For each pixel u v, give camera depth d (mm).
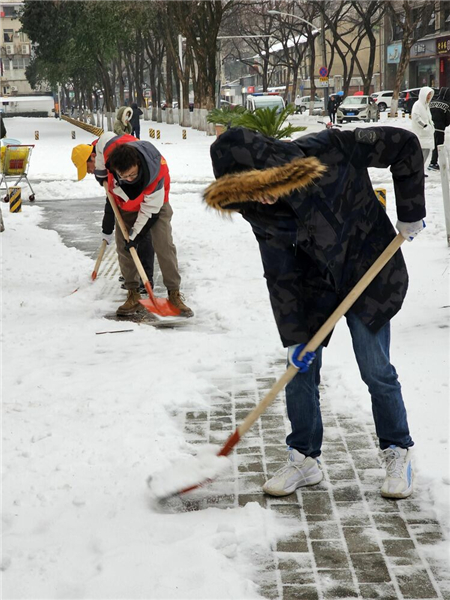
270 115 18672
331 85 77750
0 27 131125
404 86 68688
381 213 3482
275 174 3066
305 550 3285
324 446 4293
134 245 6754
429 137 17641
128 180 6527
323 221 3340
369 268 3441
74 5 44531
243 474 4008
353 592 2992
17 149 16297
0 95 132125
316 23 81062
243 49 97875
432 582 3041
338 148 3326
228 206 3225
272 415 4770
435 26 60469
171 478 3670
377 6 52125
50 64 58219
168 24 48625
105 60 50625
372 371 3602
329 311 3533
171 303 7051
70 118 82062
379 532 3402
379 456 4129
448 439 4121
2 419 4707
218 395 5105
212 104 41250
